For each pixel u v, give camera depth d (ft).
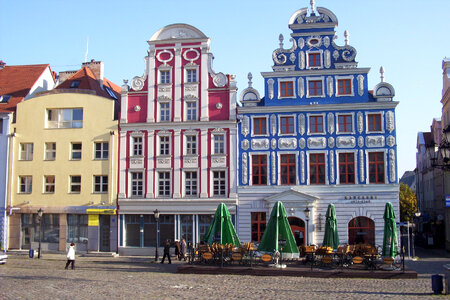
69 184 134.21
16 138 138.31
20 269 93.40
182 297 60.70
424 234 166.71
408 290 67.82
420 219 199.52
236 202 125.29
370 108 123.03
